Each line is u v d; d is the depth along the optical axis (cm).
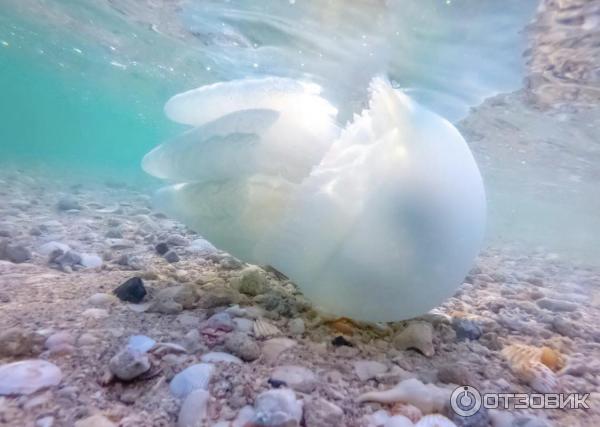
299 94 37
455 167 28
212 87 39
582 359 31
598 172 163
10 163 246
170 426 19
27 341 24
